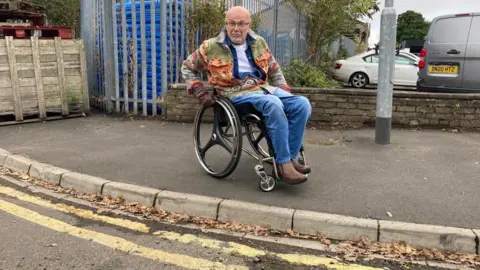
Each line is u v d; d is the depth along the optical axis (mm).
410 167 4691
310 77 8969
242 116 4172
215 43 4082
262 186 3947
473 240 3102
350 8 11719
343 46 18562
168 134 6258
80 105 7547
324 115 6836
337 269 2889
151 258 3004
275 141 3848
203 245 3197
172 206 3770
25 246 3137
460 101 6551
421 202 3707
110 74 7719
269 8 10188
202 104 4148
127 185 4062
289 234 3387
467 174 4461
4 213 3721
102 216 3697
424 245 3174
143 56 7391
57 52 7203
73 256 3008
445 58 7996
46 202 3990
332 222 3324
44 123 7043
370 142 5781
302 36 12609
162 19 7191
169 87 7176
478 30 7719
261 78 4219
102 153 5227
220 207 3617
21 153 5215
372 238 3252
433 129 6586
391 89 5578
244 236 3357
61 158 5000
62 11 12648
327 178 4332
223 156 5129
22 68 6875
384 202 3705
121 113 7781
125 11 7375
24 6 7820
